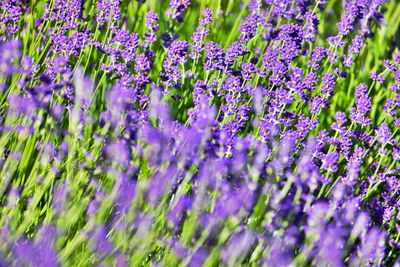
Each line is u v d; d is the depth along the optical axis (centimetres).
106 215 429
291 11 697
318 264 414
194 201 431
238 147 477
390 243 511
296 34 659
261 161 443
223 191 439
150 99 550
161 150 438
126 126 479
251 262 431
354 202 464
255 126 553
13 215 440
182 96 595
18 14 580
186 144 443
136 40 576
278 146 518
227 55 582
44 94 479
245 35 643
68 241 434
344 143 561
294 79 588
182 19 651
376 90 726
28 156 473
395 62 682
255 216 442
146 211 415
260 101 566
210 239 421
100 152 475
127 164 445
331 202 464
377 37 795
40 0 695
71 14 610
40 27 620
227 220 417
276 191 449
